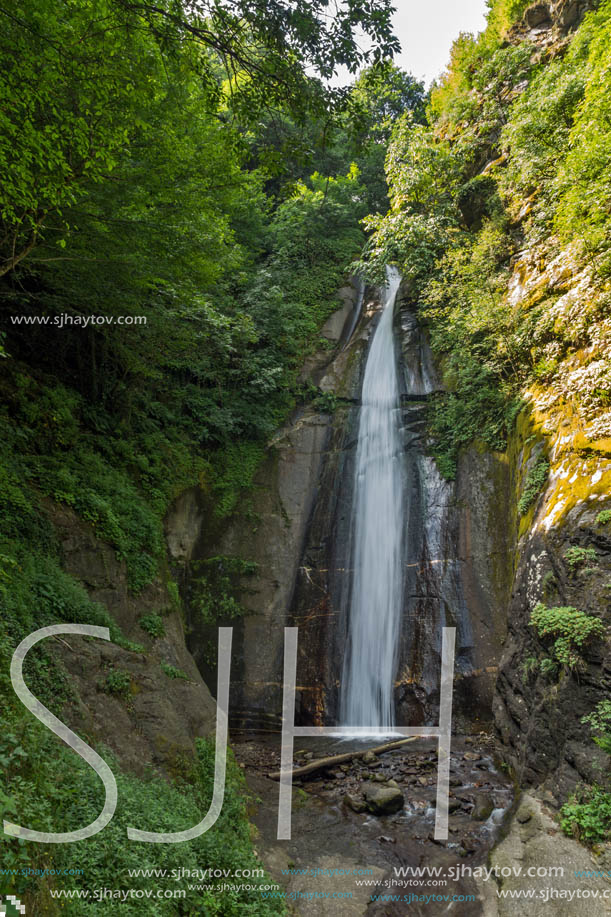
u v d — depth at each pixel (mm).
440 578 13984
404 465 16094
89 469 11414
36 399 11375
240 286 20109
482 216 19469
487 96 21375
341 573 15312
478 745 11359
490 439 14734
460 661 12852
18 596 7332
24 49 5980
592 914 6043
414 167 20922
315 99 6594
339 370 19844
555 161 15250
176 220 9258
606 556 8734
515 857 7258
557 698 8648
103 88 6668
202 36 6188
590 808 7250
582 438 10727
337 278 23094
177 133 8867
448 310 17953
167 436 16234
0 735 4664
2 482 8859
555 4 20484
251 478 16656
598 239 11891
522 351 14344
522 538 11672
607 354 10969
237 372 18188
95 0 6098
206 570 15078
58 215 7832
